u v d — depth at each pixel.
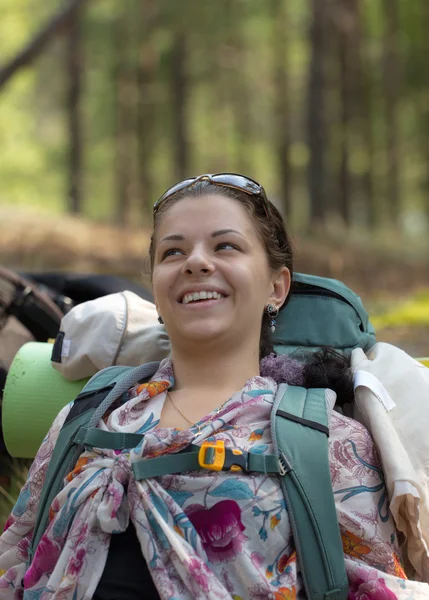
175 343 1.94
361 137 24.84
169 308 1.91
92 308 2.40
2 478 2.95
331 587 1.68
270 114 30.05
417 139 26.44
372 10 23.77
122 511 1.72
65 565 1.72
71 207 23.50
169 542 1.65
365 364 2.06
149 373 1.97
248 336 1.94
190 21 20.25
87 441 1.82
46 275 3.62
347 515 1.76
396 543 1.83
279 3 24.19
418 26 22.88
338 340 2.27
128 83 24.91
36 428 2.43
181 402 1.89
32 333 3.02
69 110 23.58
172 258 1.93
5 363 2.88
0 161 24.92
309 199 18.22
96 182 30.69
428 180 26.06
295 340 2.28
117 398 1.93
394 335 7.66
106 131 27.45
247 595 1.65
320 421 1.78
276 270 2.06
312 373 2.00
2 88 8.68
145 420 1.84
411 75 23.31
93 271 11.60
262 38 25.22
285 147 27.08
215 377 1.92
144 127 24.98
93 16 21.75
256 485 1.71
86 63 24.78
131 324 2.37
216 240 1.91
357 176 28.81
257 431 1.79
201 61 24.05
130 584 1.69
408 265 14.53
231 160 32.50
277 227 2.06
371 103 25.67
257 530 1.69
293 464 1.72
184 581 1.63
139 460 1.73
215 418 1.81
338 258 13.65
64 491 1.79
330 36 18.38
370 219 25.92
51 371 2.46
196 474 1.72
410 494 1.75
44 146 28.48
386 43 23.31
